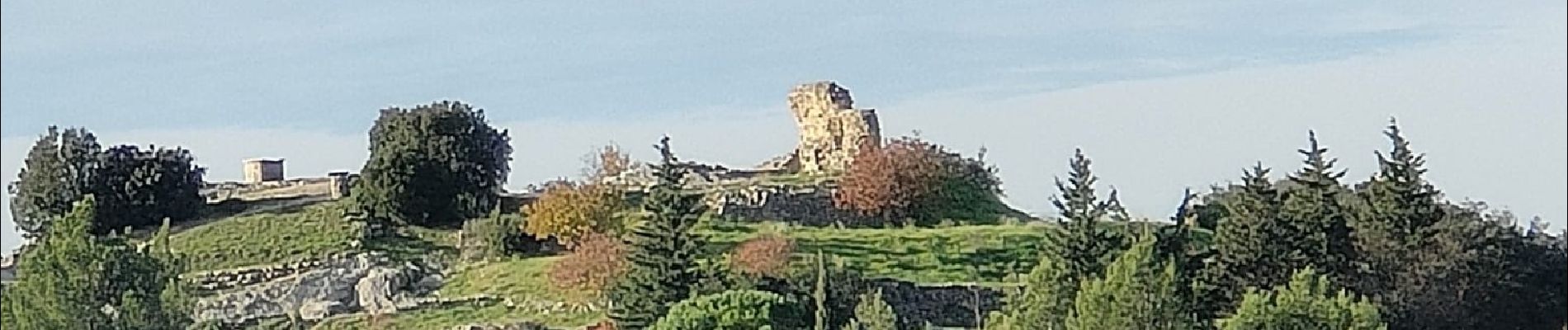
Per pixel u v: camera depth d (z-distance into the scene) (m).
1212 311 55.16
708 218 68.88
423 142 72.12
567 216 66.69
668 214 58.22
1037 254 63.44
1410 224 60.19
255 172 85.50
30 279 54.25
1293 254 56.97
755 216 69.69
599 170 73.31
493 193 74.31
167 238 59.69
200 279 66.31
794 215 70.31
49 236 57.56
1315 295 50.25
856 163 72.00
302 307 63.84
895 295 60.31
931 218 71.75
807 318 54.81
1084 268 54.16
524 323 58.84
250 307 63.97
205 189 83.06
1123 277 49.22
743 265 59.75
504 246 67.00
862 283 58.97
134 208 74.38
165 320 55.19
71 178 73.81
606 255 60.94
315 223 71.50
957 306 60.16
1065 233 56.28
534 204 69.31
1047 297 51.16
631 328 56.66
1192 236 60.81
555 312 59.75
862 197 70.88
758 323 53.00
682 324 53.22
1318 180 59.38
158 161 75.62
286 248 69.00
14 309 54.16
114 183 74.38
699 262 60.22
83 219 55.16
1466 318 60.19
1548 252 64.81
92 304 54.03
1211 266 56.78
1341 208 60.41
